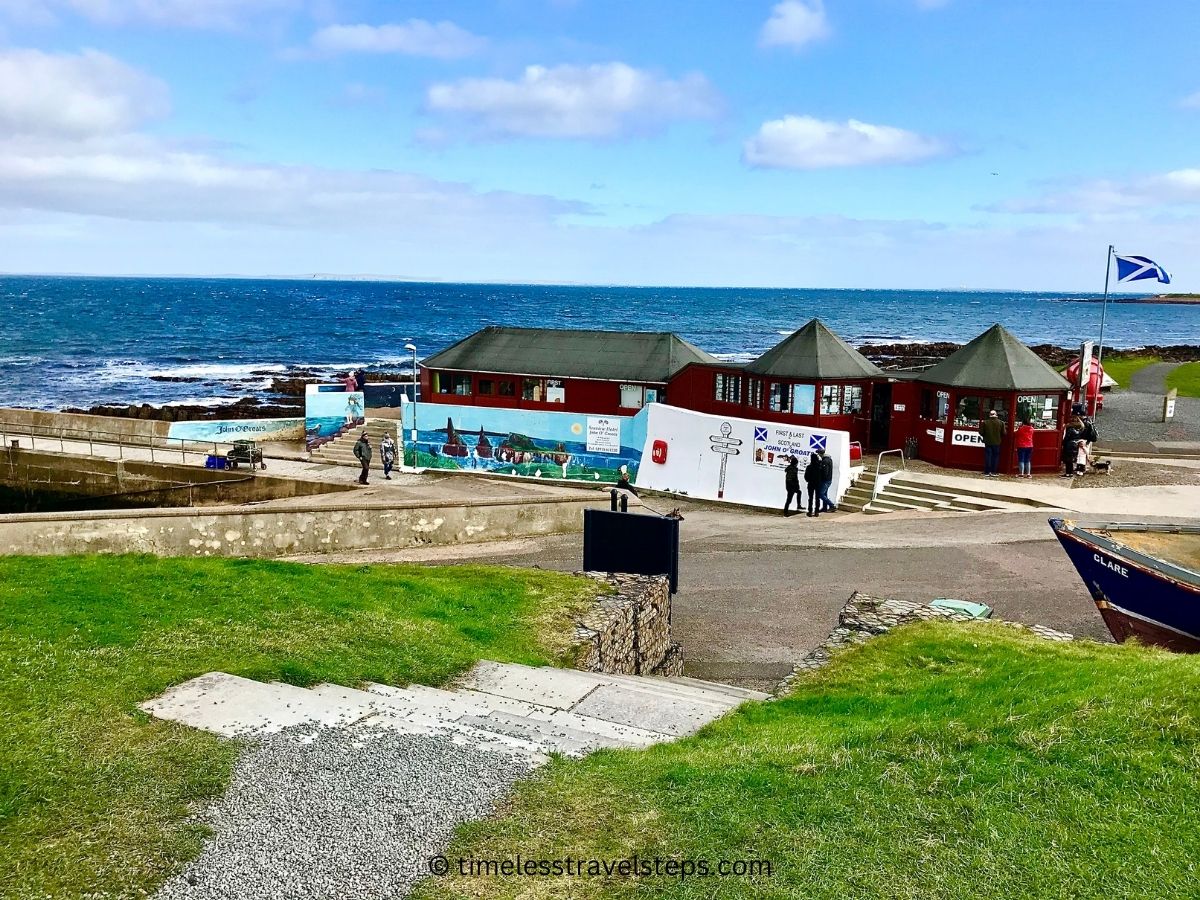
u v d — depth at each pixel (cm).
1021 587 1639
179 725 789
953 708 881
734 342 11631
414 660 1023
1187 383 4928
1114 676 883
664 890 573
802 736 846
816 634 1465
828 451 2484
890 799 673
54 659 897
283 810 658
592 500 2366
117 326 12850
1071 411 2967
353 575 1347
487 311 19225
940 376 2739
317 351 10000
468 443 3169
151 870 584
